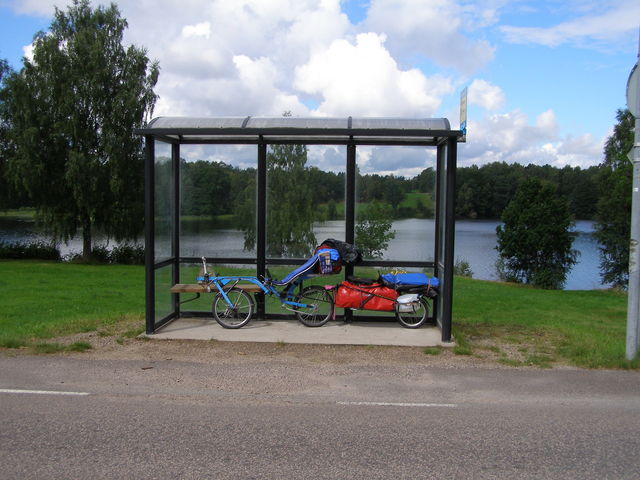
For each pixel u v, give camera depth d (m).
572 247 32.38
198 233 8.68
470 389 5.50
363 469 3.64
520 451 3.97
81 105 27.08
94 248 29.75
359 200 8.46
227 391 5.32
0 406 4.78
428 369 6.21
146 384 5.50
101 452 3.85
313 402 5.04
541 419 4.64
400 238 8.45
